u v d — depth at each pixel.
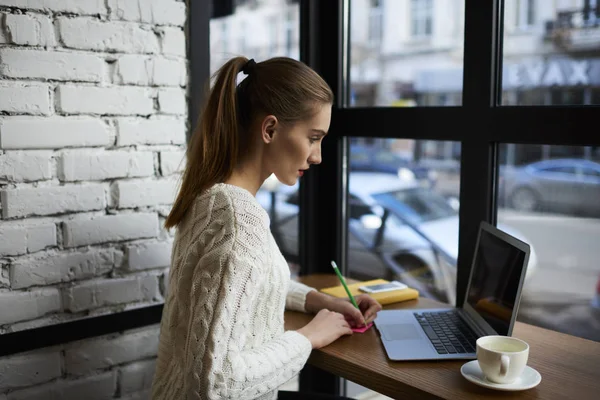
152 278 1.75
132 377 1.74
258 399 1.23
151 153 1.71
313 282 1.95
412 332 1.48
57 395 1.61
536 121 1.56
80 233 1.60
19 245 1.51
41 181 1.53
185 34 1.75
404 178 2.00
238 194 1.19
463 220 1.76
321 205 2.19
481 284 1.51
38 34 1.48
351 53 2.11
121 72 1.63
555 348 1.41
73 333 1.61
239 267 1.12
